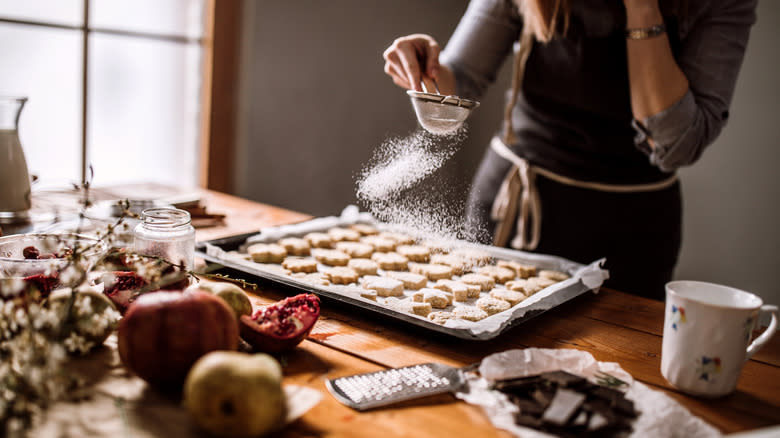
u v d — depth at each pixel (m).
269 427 0.63
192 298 0.71
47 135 2.13
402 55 1.36
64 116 2.16
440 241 1.54
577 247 1.71
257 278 1.14
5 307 0.71
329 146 3.03
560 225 1.72
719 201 2.63
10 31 1.96
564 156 1.68
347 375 0.80
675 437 0.67
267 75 2.69
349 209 1.74
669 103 1.35
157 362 0.67
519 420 0.68
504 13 1.65
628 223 1.67
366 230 1.59
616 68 1.53
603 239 1.69
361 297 1.05
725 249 2.64
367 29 3.02
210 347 0.69
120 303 0.88
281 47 2.70
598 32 1.51
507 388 0.75
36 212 1.42
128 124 2.38
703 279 2.72
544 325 1.04
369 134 3.22
